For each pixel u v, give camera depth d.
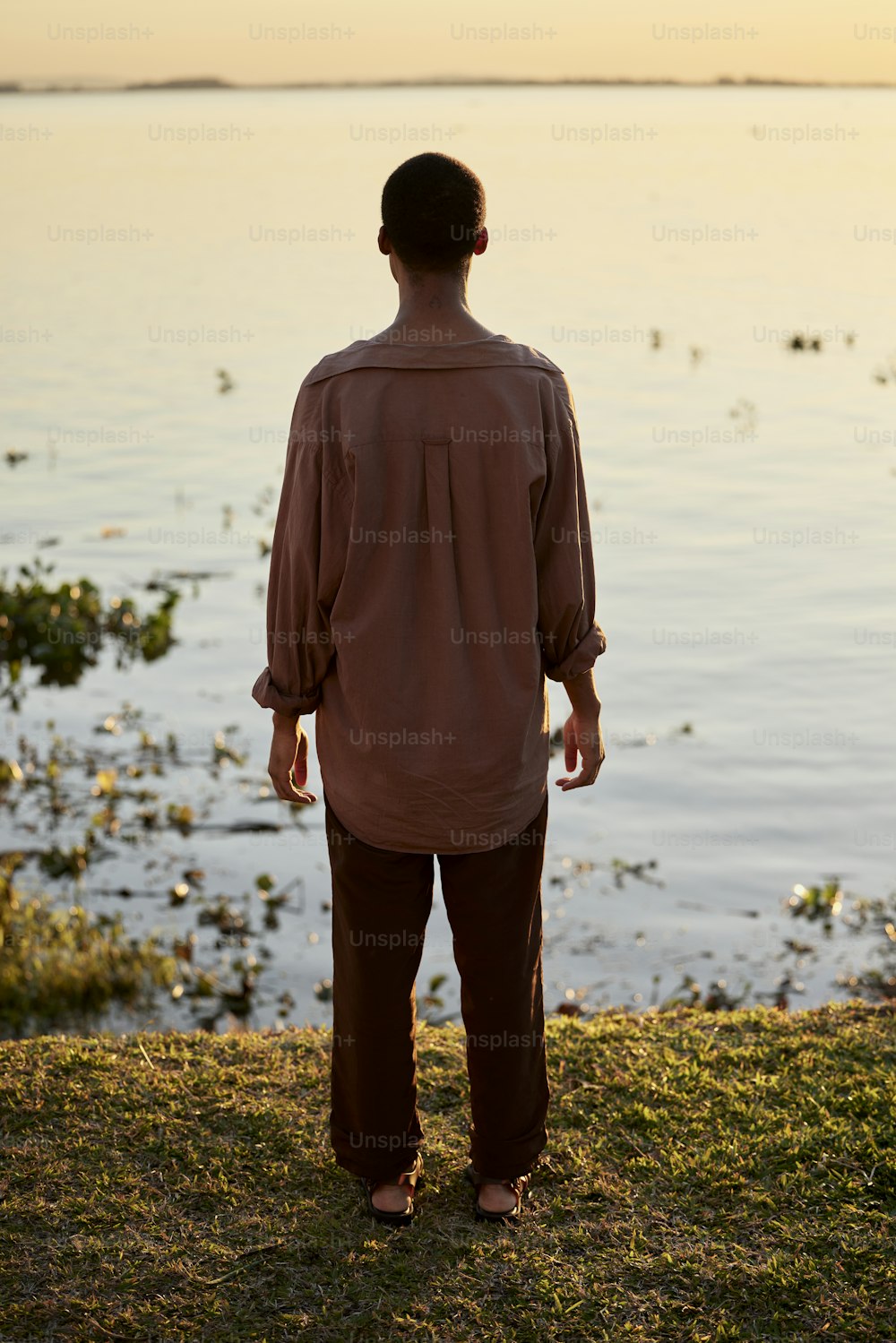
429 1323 2.45
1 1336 2.41
